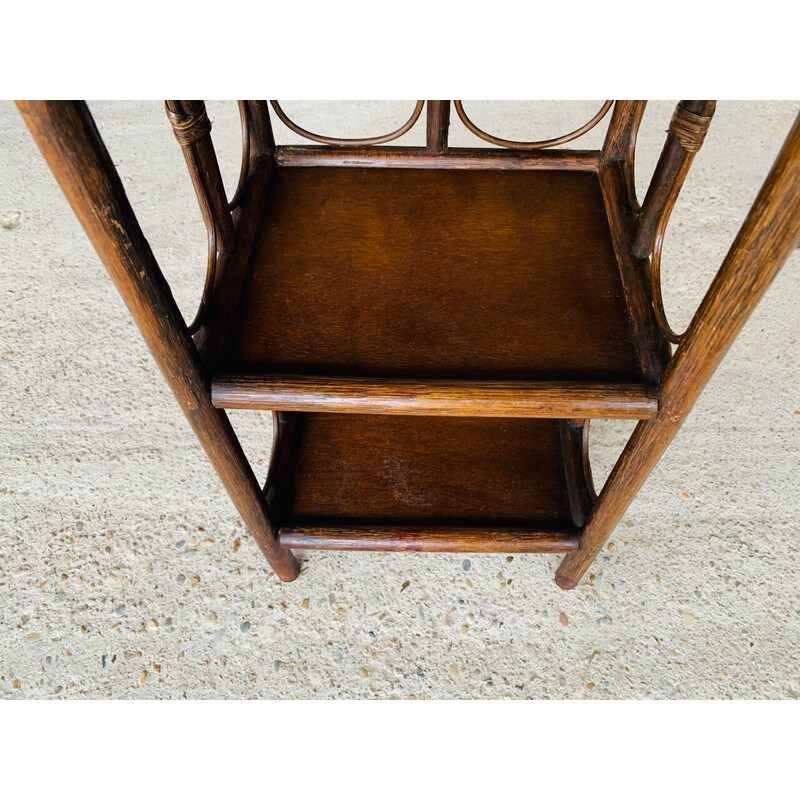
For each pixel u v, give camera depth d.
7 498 1.10
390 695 0.94
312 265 0.77
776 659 0.96
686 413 0.65
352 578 1.03
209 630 0.99
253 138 0.87
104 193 0.46
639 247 0.77
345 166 0.89
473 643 0.98
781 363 1.23
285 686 0.95
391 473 0.96
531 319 0.73
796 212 0.45
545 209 0.84
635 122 0.82
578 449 0.97
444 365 0.68
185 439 1.16
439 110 0.85
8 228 1.44
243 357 0.68
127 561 1.04
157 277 0.54
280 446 0.96
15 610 1.00
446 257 0.79
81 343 1.27
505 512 0.92
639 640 0.98
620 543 1.06
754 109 1.61
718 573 1.03
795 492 1.10
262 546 0.89
